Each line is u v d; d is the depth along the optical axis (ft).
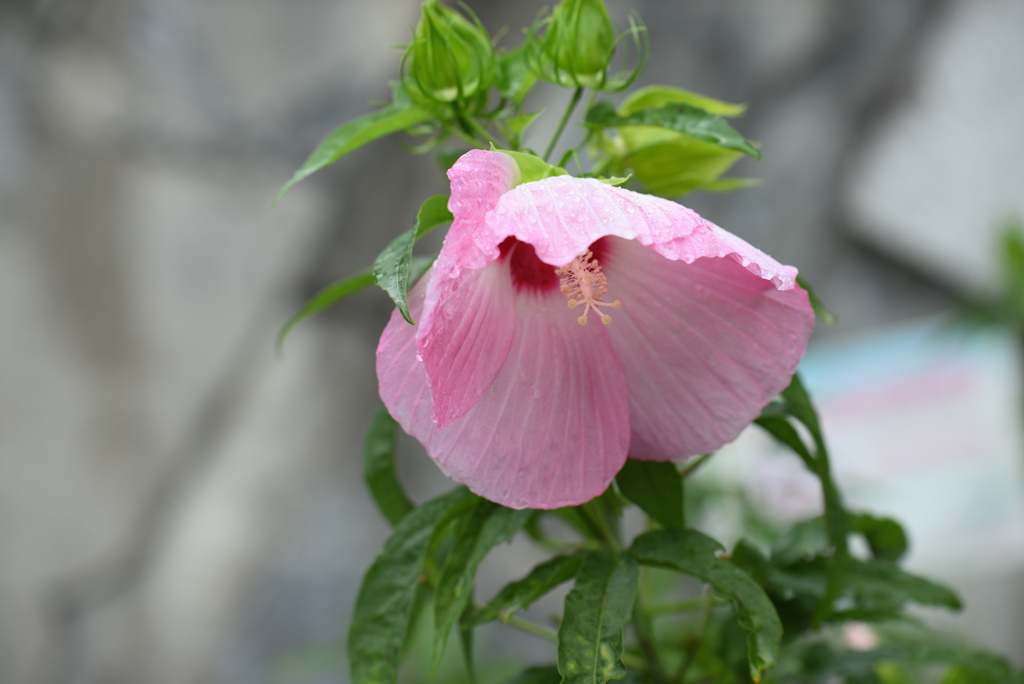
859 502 6.71
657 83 8.29
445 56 3.59
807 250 7.95
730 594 3.42
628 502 3.64
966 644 3.99
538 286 3.51
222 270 8.09
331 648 7.13
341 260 8.31
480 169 3.34
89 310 7.70
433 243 8.10
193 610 7.93
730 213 8.04
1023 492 6.52
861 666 3.69
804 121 8.04
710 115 3.55
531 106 7.89
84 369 7.70
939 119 7.70
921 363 7.14
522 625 3.72
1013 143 7.53
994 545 6.57
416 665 4.77
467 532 3.51
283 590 7.97
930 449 6.88
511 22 8.07
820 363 7.63
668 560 3.46
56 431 7.64
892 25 7.82
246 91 8.18
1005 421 6.63
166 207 7.93
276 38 8.23
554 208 3.34
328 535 8.07
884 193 7.76
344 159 8.25
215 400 8.10
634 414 3.51
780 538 3.76
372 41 8.25
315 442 8.21
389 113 3.62
